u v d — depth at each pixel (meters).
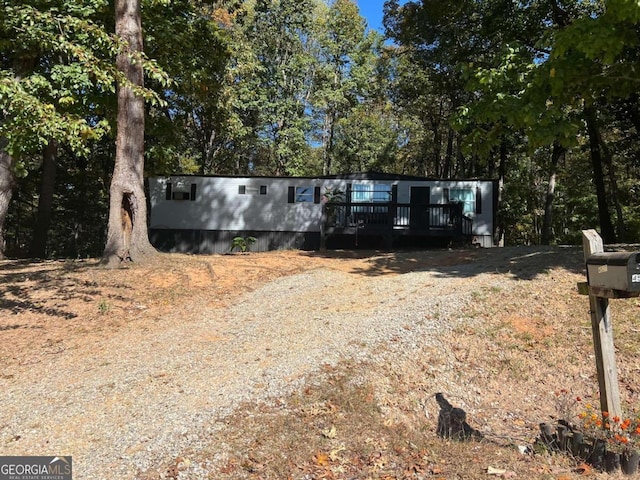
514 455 3.63
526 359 5.58
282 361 5.16
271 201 18.97
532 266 8.69
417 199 18.52
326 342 5.72
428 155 37.50
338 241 18.16
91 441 3.61
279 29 29.91
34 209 26.36
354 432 3.92
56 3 9.79
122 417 3.97
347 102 33.53
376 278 9.50
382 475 3.33
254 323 6.80
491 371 5.38
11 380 4.89
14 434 3.73
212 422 3.87
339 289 8.66
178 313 7.50
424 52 21.95
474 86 6.17
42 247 16.00
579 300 6.84
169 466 3.28
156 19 11.70
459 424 4.36
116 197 10.02
